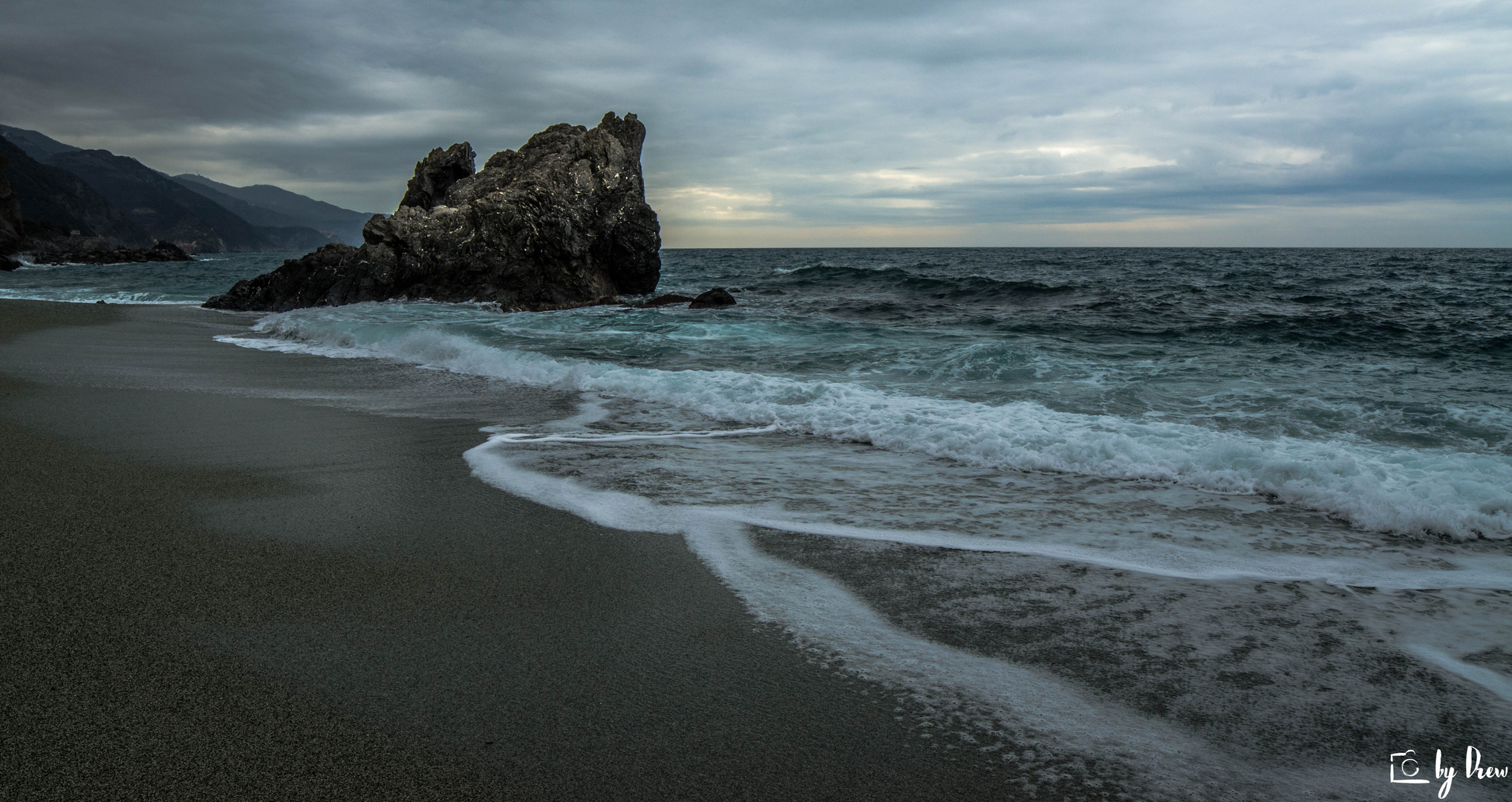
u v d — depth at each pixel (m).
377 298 22.89
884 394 8.09
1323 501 4.78
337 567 3.63
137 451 5.77
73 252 80.69
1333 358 11.52
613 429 7.04
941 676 2.74
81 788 2.03
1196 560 3.91
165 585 3.35
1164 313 18.95
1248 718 2.49
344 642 2.88
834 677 2.73
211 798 2.01
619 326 15.94
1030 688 2.66
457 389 9.23
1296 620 3.23
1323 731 2.43
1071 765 2.25
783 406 7.71
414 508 4.59
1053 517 4.59
